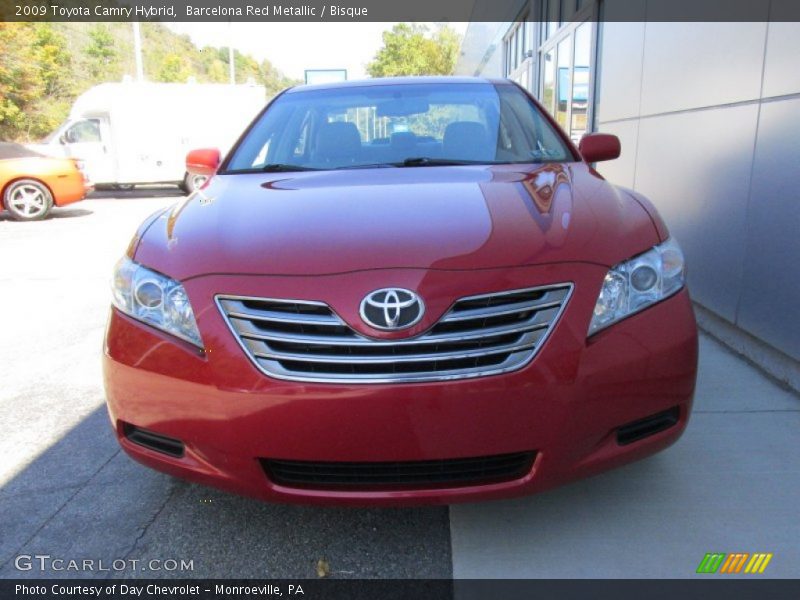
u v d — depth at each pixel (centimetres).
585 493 273
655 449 236
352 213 258
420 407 210
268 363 218
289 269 224
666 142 521
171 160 1800
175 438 233
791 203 352
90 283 708
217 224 261
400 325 211
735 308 413
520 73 1447
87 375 438
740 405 343
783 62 359
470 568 235
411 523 261
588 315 220
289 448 217
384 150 355
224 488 231
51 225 1212
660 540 243
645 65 566
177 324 231
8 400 399
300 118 381
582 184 287
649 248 243
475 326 215
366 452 214
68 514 276
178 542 255
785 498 265
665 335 230
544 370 213
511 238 231
